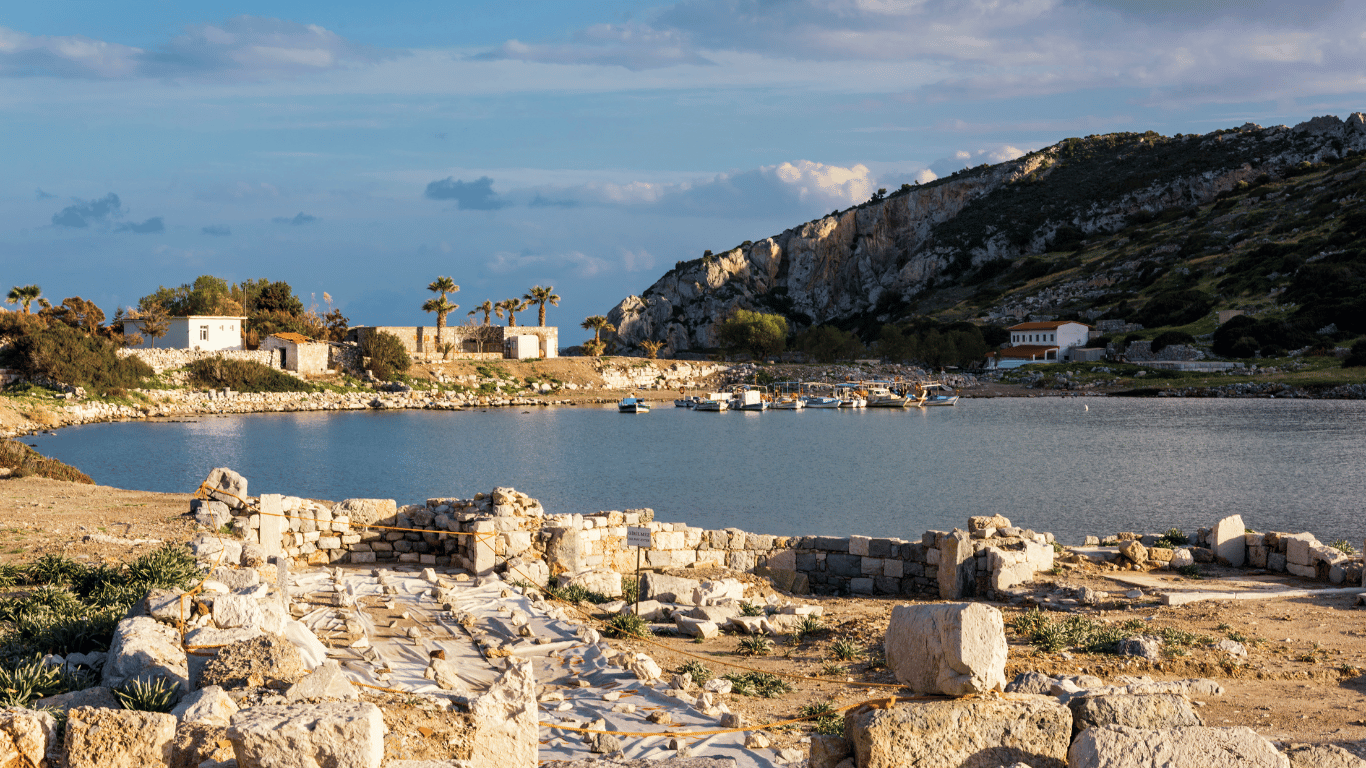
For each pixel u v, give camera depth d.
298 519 24.17
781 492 62.44
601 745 10.78
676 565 25.86
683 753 10.79
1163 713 8.17
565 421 121.44
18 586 16.62
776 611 21.05
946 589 23.50
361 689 9.66
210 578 13.48
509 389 150.50
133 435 92.38
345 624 15.75
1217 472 69.81
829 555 26.03
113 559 18.92
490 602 19.11
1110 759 7.49
